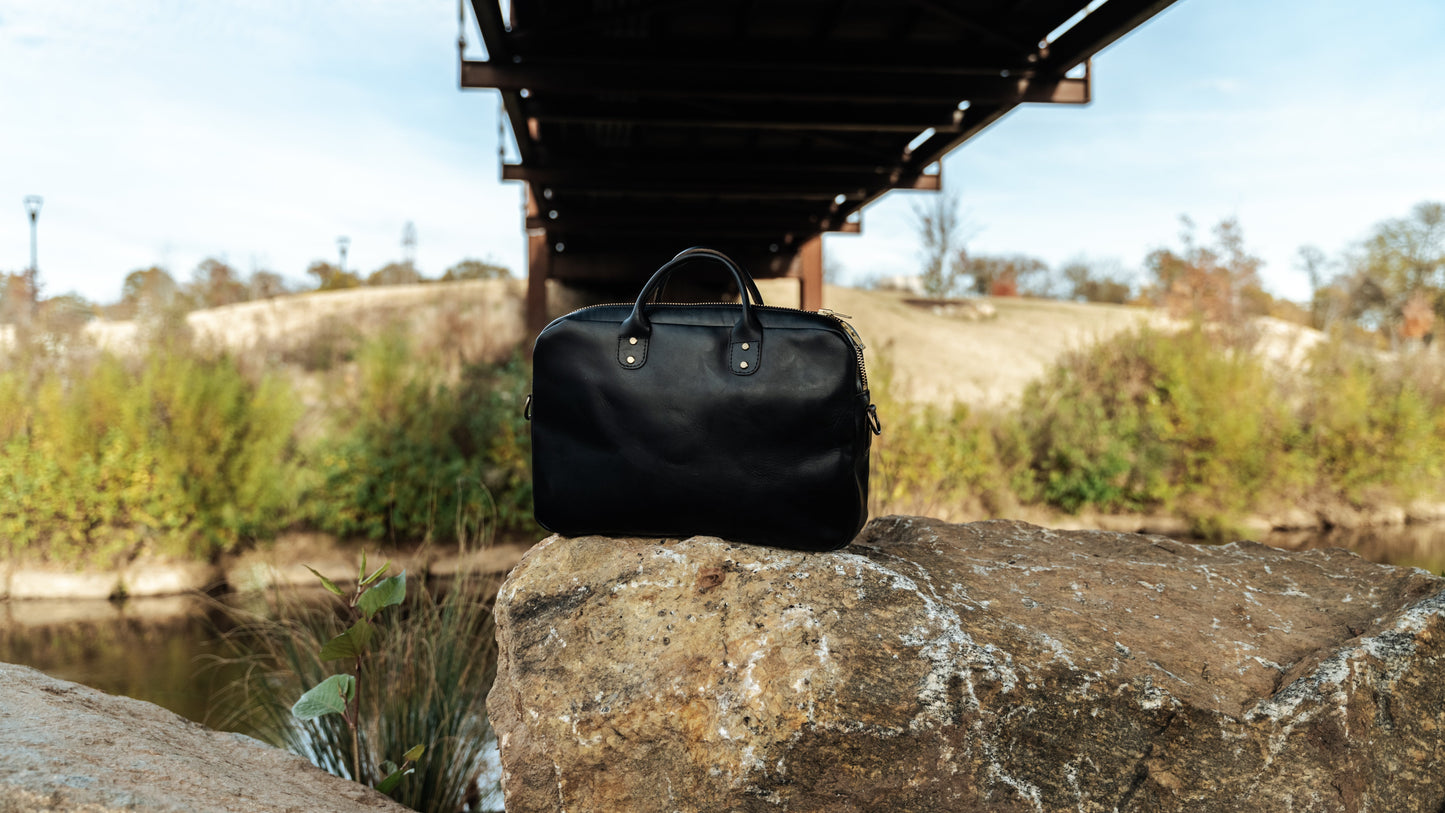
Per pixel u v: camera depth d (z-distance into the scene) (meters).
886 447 7.37
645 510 1.65
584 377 1.65
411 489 7.11
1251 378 9.74
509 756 1.52
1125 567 1.80
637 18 5.07
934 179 7.09
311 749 2.76
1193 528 8.62
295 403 7.70
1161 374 9.61
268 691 3.32
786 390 1.58
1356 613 1.63
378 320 13.85
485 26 4.27
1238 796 1.34
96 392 6.92
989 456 8.45
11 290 10.58
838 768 1.39
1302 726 1.35
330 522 7.09
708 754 1.43
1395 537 8.64
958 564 1.79
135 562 6.61
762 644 1.48
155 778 1.22
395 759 2.59
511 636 1.62
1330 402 10.18
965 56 4.90
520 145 6.19
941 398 11.79
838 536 1.61
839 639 1.46
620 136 6.99
